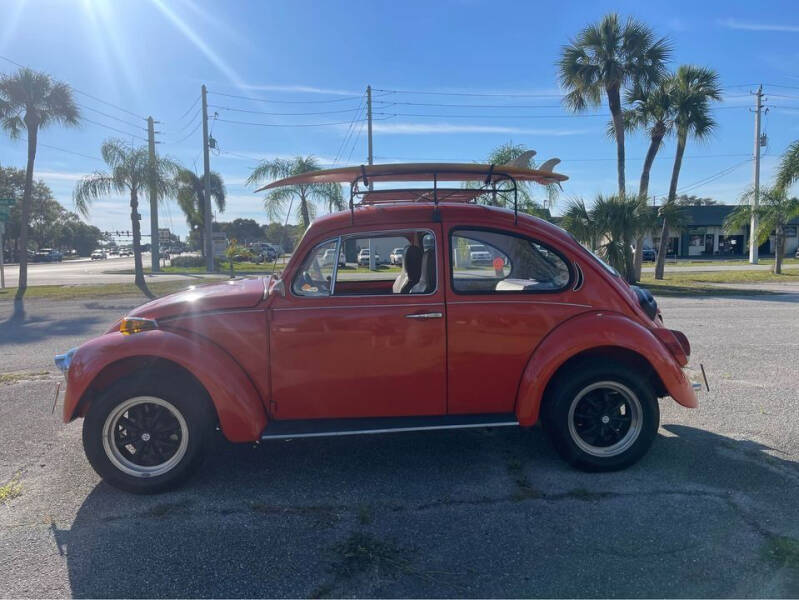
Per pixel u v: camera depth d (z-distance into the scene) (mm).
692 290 18250
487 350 4113
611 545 3275
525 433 5031
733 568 3049
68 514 3709
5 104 19172
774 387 6352
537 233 4254
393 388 4117
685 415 5426
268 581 2994
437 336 4078
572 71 21203
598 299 4215
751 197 26828
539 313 4133
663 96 21422
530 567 3084
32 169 19922
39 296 17234
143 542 3371
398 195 5105
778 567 3049
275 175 23297
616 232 19156
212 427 4082
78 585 2971
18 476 4277
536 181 5066
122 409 3893
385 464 4430
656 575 3002
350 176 4645
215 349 3973
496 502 3801
